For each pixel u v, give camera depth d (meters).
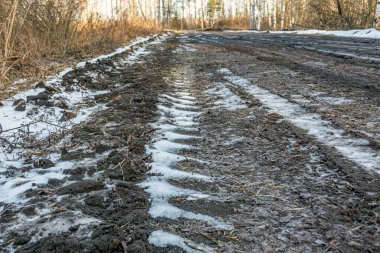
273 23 41.00
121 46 11.96
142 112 4.57
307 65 7.57
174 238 2.01
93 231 2.05
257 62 8.58
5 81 5.46
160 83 6.33
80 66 7.20
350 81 5.67
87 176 2.84
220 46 13.80
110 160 3.06
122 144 3.44
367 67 6.89
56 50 8.38
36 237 2.05
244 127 3.89
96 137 3.64
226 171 2.90
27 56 6.63
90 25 11.13
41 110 4.53
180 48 13.89
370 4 21.48
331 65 7.42
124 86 6.17
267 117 4.13
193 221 2.21
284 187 2.57
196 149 3.42
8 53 6.17
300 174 2.74
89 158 3.18
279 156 3.09
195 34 27.41
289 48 11.52
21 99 4.59
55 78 5.93
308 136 3.43
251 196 2.48
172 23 56.38
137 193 2.56
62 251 1.89
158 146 3.46
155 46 14.25
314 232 2.03
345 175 2.62
